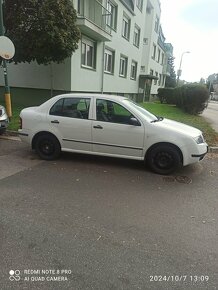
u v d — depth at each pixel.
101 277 2.64
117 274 2.69
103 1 15.55
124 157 5.89
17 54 11.01
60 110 6.19
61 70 13.39
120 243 3.21
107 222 3.67
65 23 10.44
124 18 20.48
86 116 5.96
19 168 5.70
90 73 15.43
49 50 10.59
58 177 5.27
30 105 14.13
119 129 5.73
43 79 13.90
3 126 8.08
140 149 5.72
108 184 5.04
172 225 3.68
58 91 13.77
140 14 24.09
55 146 6.25
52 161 6.26
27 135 6.40
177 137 5.50
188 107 17.39
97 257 2.93
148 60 30.39
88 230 3.45
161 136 5.55
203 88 16.77
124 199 4.43
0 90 15.39
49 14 10.01
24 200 4.22
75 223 3.61
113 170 5.81
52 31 10.05
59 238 3.25
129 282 2.59
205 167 6.33
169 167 5.65
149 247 3.15
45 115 6.23
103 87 17.59
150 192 4.76
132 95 25.61
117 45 19.25
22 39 10.55
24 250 2.99
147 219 3.81
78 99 6.09
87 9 14.52
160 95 29.97
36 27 10.12
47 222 3.60
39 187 4.75
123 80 21.83
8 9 10.70
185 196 4.66
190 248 3.17
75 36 10.98
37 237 3.25
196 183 5.30
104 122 5.82
